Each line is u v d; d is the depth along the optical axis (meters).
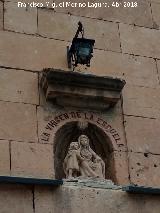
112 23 10.16
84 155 8.83
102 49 9.85
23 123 8.80
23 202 8.06
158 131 9.34
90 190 8.32
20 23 9.66
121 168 8.84
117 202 8.32
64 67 9.46
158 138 9.26
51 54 9.52
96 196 8.30
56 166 8.79
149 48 10.10
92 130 9.12
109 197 8.33
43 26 9.75
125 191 8.40
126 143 9.07
